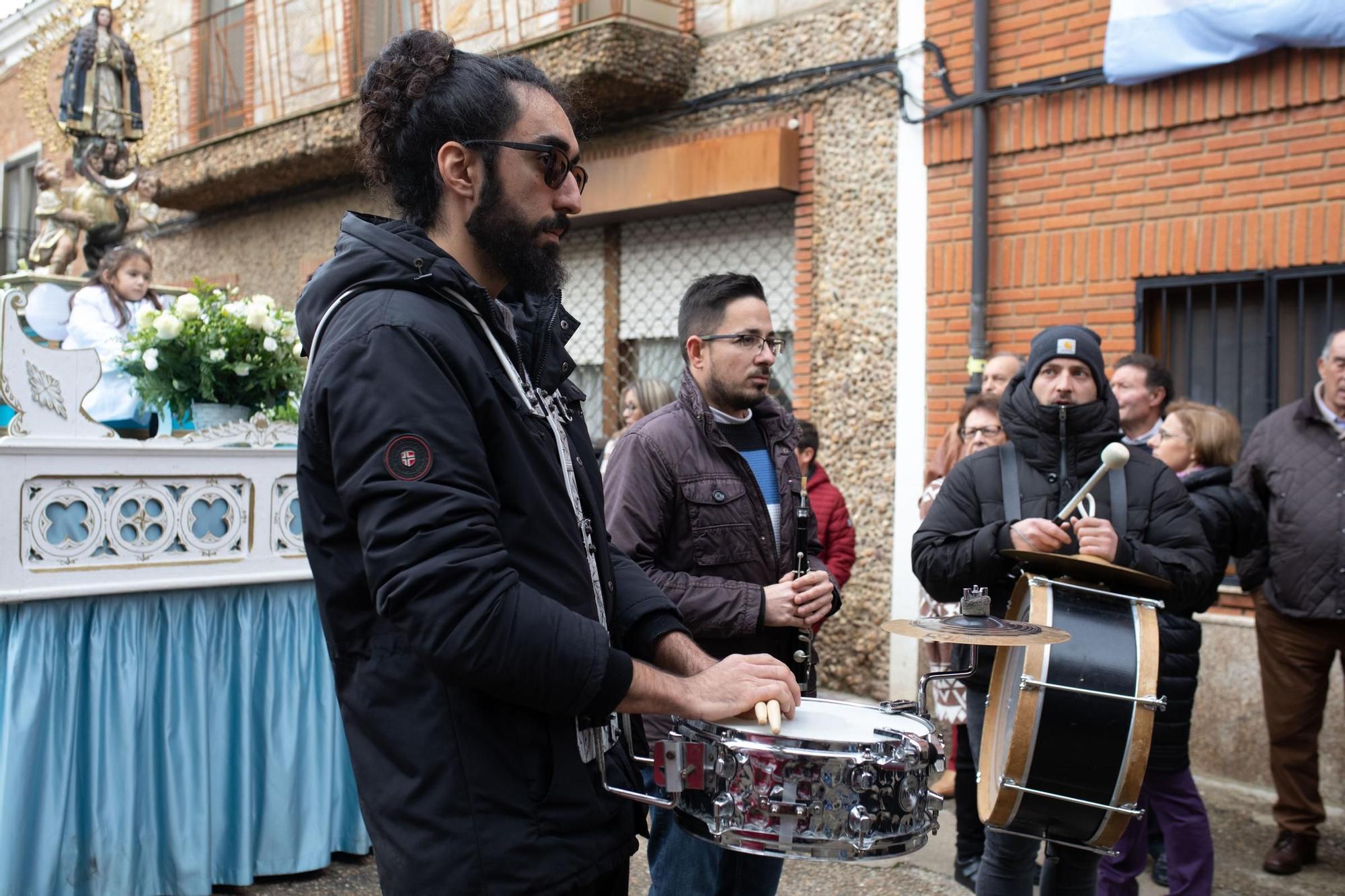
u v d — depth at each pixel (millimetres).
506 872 1536
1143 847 3613
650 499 2822
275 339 4227
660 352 7707
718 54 7031
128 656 3631
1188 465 4297
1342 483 4367
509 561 1519
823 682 6555
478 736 1561
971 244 5961
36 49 7137
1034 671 2621
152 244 11797
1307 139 5000
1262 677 4578
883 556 6340
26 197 13805
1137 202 5488
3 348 3377
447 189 1675
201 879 3736
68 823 3488
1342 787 5016
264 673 3975
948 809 5000
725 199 6906
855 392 6465
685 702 1638
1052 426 3285
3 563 3338
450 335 1570
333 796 4145
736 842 1776
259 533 3945
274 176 9586
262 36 10023
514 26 8102
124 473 3588
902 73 6223
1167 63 5238
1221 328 5402
